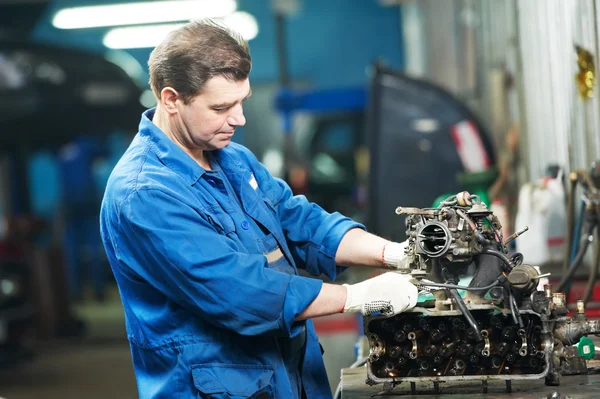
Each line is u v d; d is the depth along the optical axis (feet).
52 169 56.90
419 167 21.53
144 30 56.29
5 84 39.96
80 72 40.81
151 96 42.14
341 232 8.86
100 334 37.63
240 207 8.50
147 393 8.08
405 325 7.64
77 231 48.78
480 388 7.84
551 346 7.59
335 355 17.48
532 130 18.61
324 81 56.70
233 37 7.79
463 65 31.37
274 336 7.93
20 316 32.50
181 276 7.53
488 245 7.75
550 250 13.53
